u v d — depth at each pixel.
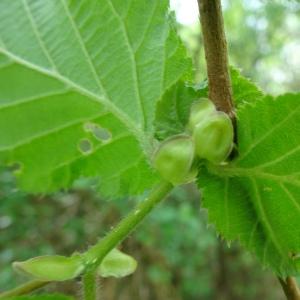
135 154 0.05
